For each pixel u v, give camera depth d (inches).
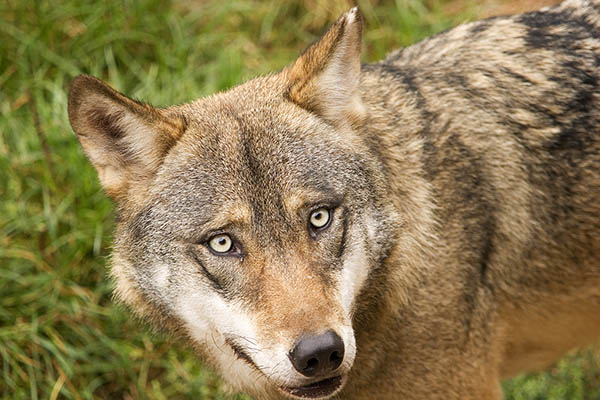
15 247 461.7
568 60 342.0
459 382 332.8
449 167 322.7
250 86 327.6
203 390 438.3
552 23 351.3
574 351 425.4
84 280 467.2
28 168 488.1
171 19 567.5
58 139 492.4
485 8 570.3
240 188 291.1
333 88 312.5
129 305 328.5
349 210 298.0
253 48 581.6
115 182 314.3
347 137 312.2
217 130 304.8
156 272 307.0
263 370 278.8
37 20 543.5
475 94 335.3
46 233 473.4
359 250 298.7
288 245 285.7
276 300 276.7
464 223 322.3
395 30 585.9
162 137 305.0
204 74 557.0
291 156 296.7
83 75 293.7
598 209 340.2
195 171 299.3
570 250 345.1
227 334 295.6
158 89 549.0
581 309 361.1
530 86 338.0
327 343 267.3
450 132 326.3
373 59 578.2
